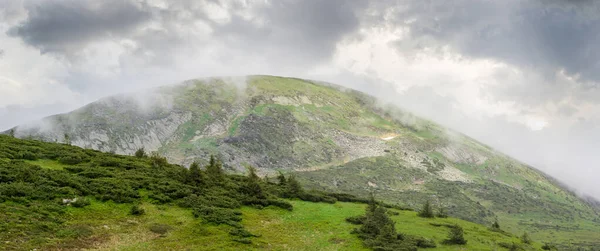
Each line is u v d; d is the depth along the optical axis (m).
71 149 69.81
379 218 56.44
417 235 56.19
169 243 42.62
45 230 39.22
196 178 64.56
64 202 45.97
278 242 47.88
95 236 41.09
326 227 55.44
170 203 53.81
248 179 75.19
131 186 55.31
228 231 48.53
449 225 66.62
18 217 39.66
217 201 57.59
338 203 72.12
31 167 54.09
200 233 46.75
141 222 46.84
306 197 70.62
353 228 55.50
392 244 49.31
